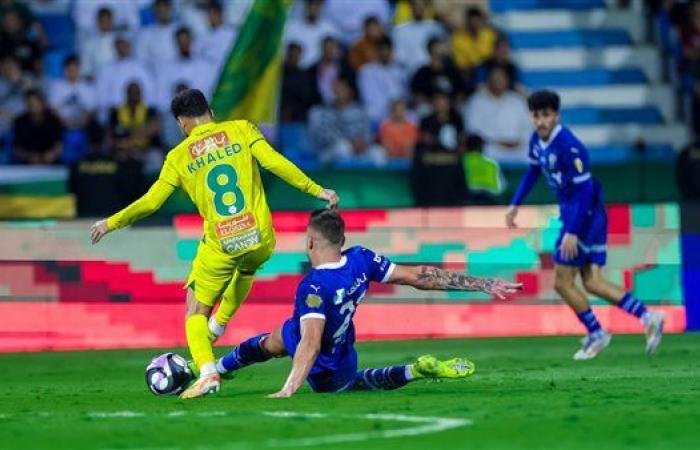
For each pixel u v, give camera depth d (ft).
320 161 224.33
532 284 164.55
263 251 97.71
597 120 255.29
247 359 97.04
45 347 156.97
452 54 245.65
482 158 213.66
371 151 229.25
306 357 90.27
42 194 210.79
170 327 160.56
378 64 239.71
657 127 253.85
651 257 165.58
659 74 261.44
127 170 207.41
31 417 84.58
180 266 160.86
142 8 248.52
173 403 92.43
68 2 249.34
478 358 137.28
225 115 176.45
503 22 264.93
